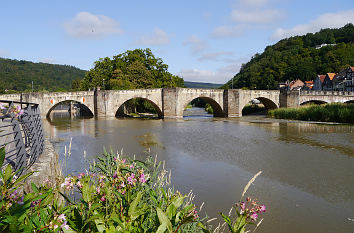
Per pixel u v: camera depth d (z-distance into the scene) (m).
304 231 6.95
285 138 23.42
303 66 117.69
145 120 45.78
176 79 77.56
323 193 9.82
